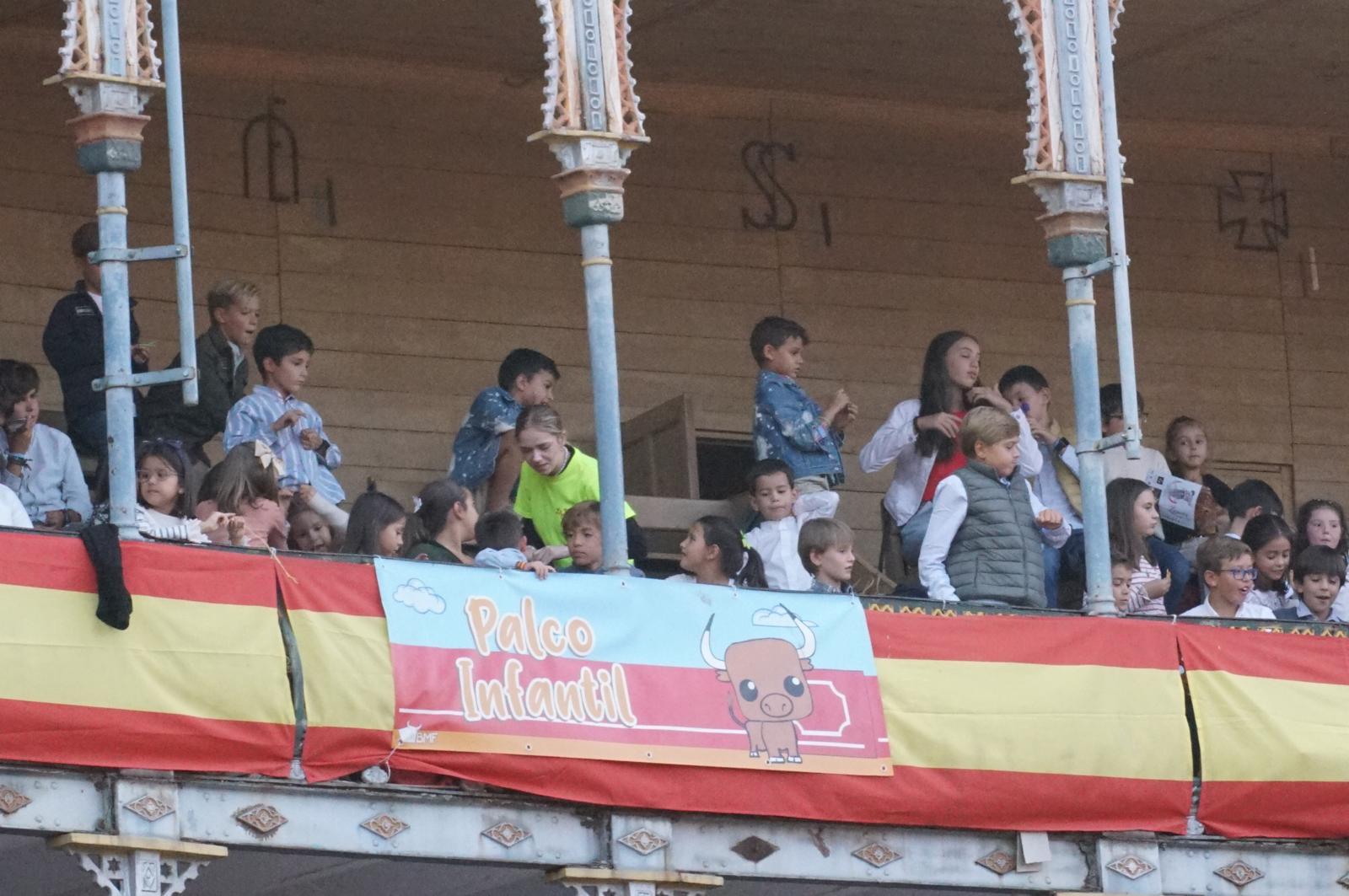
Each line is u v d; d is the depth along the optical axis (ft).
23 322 75.25
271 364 67.21
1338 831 65.87
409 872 60.13
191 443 67.82
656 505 72.95
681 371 84.89
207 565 53.93
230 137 79.36
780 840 59.67
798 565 67.97
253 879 58.95
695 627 59.26
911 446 73.51
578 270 84.12
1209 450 91.97
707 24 79.97
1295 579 71.26
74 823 51.85
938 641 62.18
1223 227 93.91
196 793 53.16
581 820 57.62
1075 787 62.75
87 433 67.15
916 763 60.90
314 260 80.12
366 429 79.97
